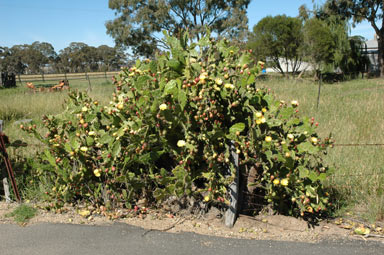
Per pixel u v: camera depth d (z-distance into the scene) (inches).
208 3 1237.1
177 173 137.9
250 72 139.3
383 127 297.3
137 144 144.0
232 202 144.4
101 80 1560.0
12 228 139.8
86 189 159.0
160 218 150.2
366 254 124.3
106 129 166.2
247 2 1294.3
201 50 154.2
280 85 717.3
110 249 124.7
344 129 291.4
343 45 1160.2
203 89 134.7
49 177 175.2
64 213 154.6
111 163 150.3
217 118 144.1
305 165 143.7
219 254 123.1
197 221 148.8
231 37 1242.0
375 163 207.3
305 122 146.3
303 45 1039.6
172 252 123.6
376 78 1137.4
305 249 127.8
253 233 140.3
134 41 1296.8
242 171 149.6
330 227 148.1
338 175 185.8
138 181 151.5
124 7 1264.8
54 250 123.6
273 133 143.6
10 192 170.2
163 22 1242.0
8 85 1131.3
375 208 159.0
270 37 1038.4
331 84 861.2
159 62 156.9
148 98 138.6
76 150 150.2
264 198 153.9
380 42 1236.5
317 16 1221.7
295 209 156.0
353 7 1205.1
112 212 153.9
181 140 137.8
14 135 266.7
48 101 458.9
